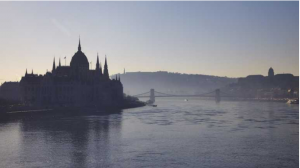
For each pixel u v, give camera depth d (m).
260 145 188.50
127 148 179.25
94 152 170.00
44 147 180.62
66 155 163.62
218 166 146.88
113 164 149.00
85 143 191.75
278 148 180.75
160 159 157.00
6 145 184.88
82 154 165.88
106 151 172.38
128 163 150.50
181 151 172.88
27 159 156.50
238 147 183.12
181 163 150.75
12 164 148.75
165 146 184.88
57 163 150.50
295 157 162.12
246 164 150.38
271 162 153.62
